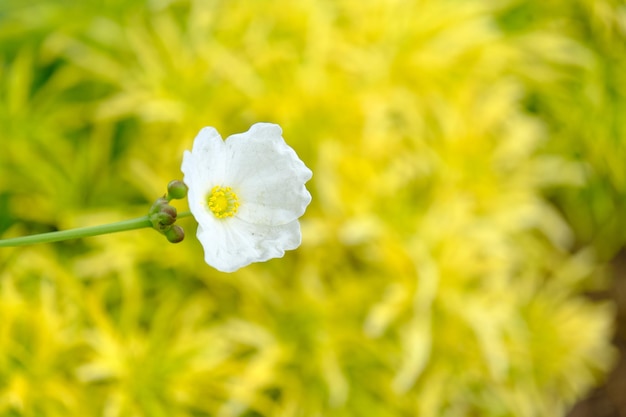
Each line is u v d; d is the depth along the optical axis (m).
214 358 0.45
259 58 0.50
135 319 0.46
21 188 0.47
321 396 0.46
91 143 0.49
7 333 0.43
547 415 0.50
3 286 0.44
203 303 0.46
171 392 0.44
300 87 0.50
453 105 0.53
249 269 0.47
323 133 0.50
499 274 0.50
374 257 0.48
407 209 0.50
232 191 0.33
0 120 0.47
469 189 0.52
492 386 0.48
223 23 0.52
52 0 0.52
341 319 0.47
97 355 0.44
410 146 0.52
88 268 0.46
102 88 0.51
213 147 0.33
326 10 0.54
